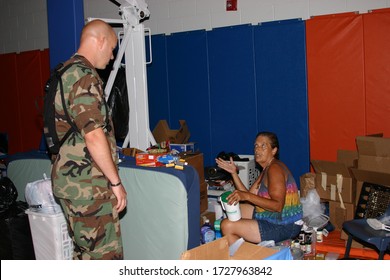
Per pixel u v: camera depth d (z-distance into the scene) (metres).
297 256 2.90
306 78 4.20
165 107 5.02
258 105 4.48
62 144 2.12
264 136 3.05
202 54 4.72
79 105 2.02
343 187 3.56
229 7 4.54
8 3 6.20
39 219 2.78
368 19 3.87
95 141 2.03
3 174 4.67
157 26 5.01
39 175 3.26
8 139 6.37
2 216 2.93
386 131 3.90
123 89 4.32
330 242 3.39
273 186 2.88
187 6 4.80
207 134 4.81
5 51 6.36
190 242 2.60
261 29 4.37
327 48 4.07
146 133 4.16
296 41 4.20
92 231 2.13
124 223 2.78
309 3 4.15
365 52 3.91
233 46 4.54
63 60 3.69
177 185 2.50
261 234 2.86
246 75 4.50
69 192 2.11
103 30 2.24
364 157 3.47
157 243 2.64
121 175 2.73
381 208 3.31
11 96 6.27
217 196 4.01
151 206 2.63
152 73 5.05
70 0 3.59
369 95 3.94
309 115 4.23
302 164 4.31
